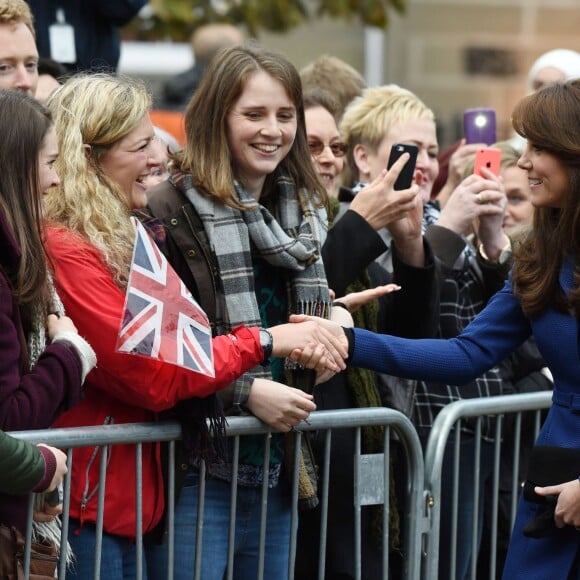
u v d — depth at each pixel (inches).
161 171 270.1
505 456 287.6
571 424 221.6
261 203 245.9
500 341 237.3
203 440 218.2
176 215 230.1
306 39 741.9
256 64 234.5
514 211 330.3
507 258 285.0
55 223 214.1
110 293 211.0
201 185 230.2
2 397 190.2
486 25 684.7
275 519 240.5
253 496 236.5
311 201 247.0
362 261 248.5
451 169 331.0
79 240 212.4
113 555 219.0
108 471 217.5
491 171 286.8
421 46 698.2
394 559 268.4
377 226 250.5
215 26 529.3
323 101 304.5
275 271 240.1
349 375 257.4
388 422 245.6
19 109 199.9
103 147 221.5
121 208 219.3
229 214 230.2
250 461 234.5
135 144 223.0
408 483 252.2
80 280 209.9
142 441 215.9
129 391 212.2
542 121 217.0
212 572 231.8
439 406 275.6
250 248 233.5
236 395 224.2
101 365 210.7
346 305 243.3
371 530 255.3
